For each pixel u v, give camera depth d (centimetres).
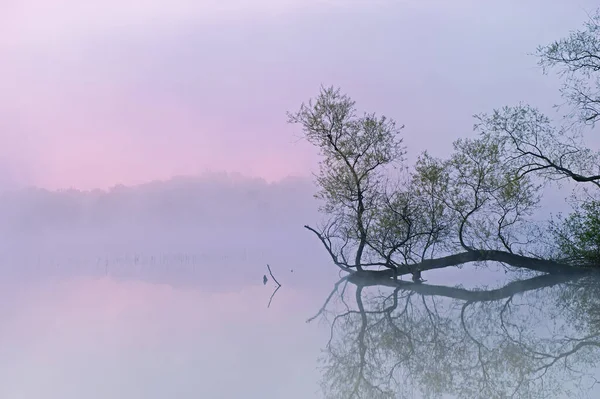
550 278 3262
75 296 3109
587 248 2995
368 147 3105
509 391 1186
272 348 1641
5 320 2220
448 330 1916
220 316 2288
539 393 1162
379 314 2331
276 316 2288
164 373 1341
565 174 2878
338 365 1433
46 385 1244
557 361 1439
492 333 1827
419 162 3092
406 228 3139
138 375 1327
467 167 3031
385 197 3125
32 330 1984
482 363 1445
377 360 1501
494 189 3014
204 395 1150
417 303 2628
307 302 2748
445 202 3095
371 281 3375
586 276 3103
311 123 3094
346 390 1210
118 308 2559
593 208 2916
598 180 2900
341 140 3108
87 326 2056
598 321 1961
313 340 1767
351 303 2692
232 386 1220
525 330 1855
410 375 1344
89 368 1402
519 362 1441
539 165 2912
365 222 3156
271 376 1314
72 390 1202
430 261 3192
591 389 1181
